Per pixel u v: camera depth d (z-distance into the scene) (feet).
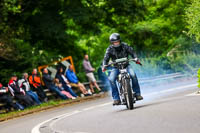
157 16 305.12
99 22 234.79
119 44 90.58
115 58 91.45
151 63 234.38
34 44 211.41
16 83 151.43
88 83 193.16
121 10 233.96
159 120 64.64
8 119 129.39
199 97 95.25
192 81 211.00
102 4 226.79
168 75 225.35
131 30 273.33
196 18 140.67
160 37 281.95
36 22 210.59
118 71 90.89
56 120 93.15
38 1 210.59
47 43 218.59
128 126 63.10
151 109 81.00
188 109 73.87
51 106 150.51
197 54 242.58
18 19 208.13
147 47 284.61
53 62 190.29
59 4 214.07
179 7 295.48
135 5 232.32
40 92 163.02
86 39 238.27
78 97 174.19
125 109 92.58
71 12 211.00
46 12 214.90
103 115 85.76
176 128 55.52
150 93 152.87
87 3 221.05
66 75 179.83
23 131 79.66
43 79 168.04
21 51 187.11
